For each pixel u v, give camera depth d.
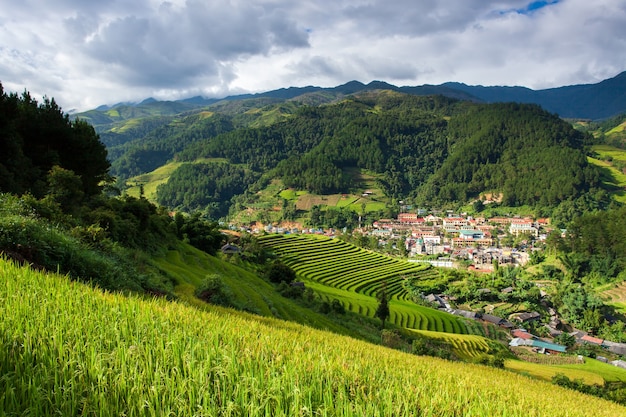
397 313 80.50
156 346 5.46
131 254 25.95
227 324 8.88
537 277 138.50
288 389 4.89
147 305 8.28
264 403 4.14
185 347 5.66
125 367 4.47
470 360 51.12
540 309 107.75
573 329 101.50
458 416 6.16
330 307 57.19
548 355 72.00
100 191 45.88
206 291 26.09
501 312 103.88
